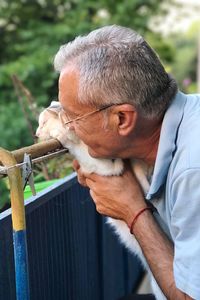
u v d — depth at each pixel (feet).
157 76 5.11
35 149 5.14
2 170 4.53
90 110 5.07
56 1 25.86
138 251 6.51
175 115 5.24
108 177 5.81
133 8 25.13
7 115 19.94
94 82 4.94
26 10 25.80
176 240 5.12
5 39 25.22
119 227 6.49
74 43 5.23
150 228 5.59
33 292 6.09
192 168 4.88
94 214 8.47
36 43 23.12
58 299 6.86
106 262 9.06
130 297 7.47
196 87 37.11
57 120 5.83
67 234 7.21
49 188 6.74
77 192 7.67
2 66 22.15
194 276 4.91
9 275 5.51
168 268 5.35
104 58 4.95
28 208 5.92
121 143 5.27
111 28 5.27
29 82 21.26
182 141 5.13
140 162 5.80
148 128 5.24
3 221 5.37
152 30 26.55
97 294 8.59
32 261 6.07
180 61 47.83
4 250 5.39
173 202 5.14
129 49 5.01
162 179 5.28
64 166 9.03
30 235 6.01
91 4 25.05
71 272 7.34
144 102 5.02
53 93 21.68
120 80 4.91
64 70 5.15
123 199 5.74
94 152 5.49
